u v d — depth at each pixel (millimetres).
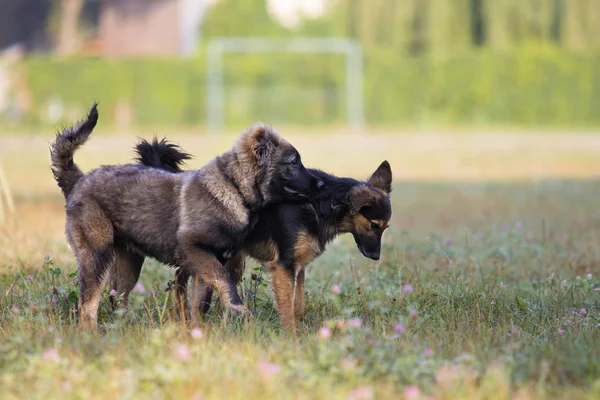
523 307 10398
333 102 65062
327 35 71125
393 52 65375
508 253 13992
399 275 11203
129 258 10789
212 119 63531
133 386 7035
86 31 71000
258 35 70250
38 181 29625
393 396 6891
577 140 53250
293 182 10445
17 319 9258
